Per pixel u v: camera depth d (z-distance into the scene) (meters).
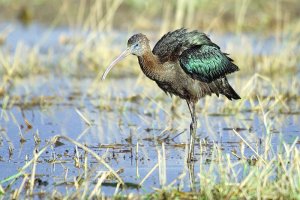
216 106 16.36
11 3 26.81
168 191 10.15
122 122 15.00
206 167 11.62
